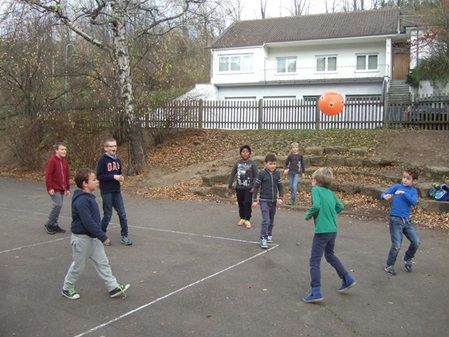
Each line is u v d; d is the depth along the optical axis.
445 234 7.77
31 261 6.28
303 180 11.91
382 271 5.76
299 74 32.97
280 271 5.77
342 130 18.00
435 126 17.59
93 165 16.48
